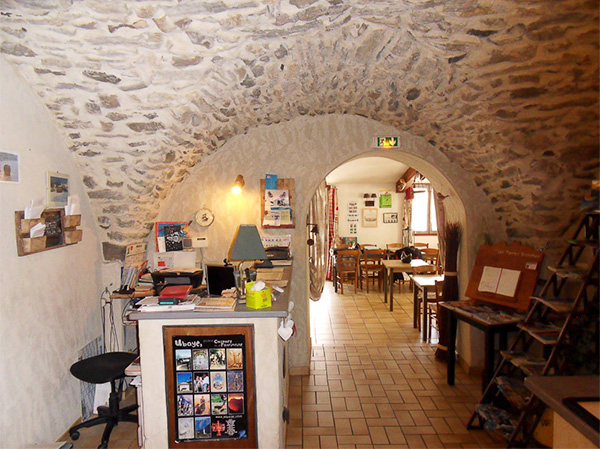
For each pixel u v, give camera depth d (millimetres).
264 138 3930
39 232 2514
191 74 2434
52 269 2750
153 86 2459
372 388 3682
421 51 2430
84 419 3123
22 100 2424
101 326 3424
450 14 2080
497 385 2926
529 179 3264
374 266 7277
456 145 3576
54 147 2746
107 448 2811
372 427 3064
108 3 1908
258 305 2311
